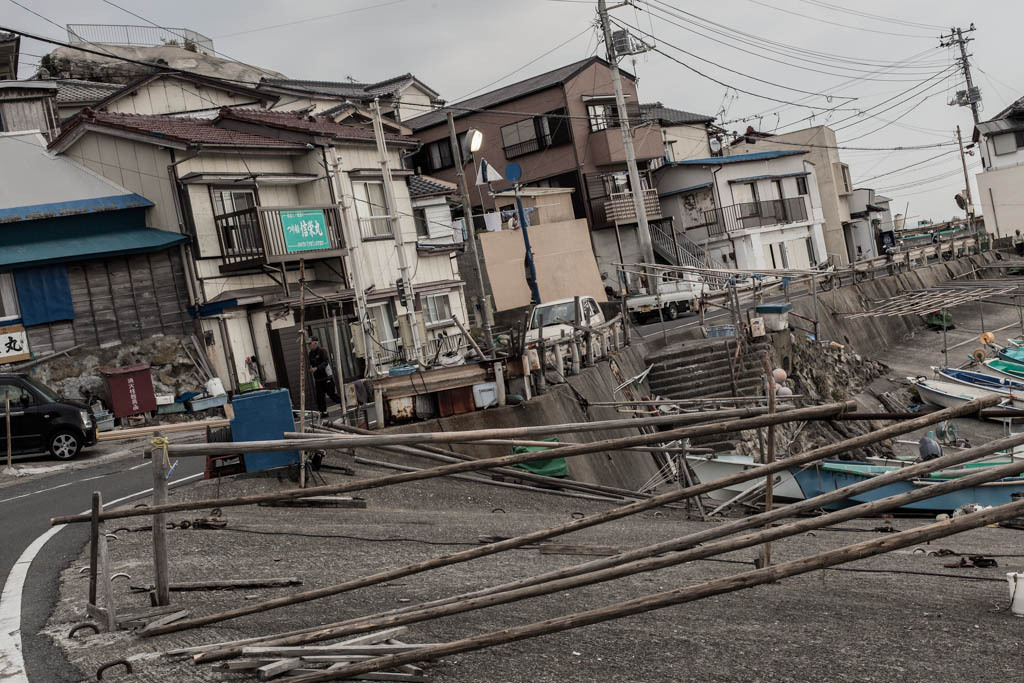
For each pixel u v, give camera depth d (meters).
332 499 11.57
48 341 23.22
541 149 46.84
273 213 25.12
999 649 5.42
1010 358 33.75
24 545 9.53
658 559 4.53
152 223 25.55
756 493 14.60
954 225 86.31
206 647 5.07
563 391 18.94
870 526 13.69
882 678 4.81
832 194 64.06
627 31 35.62
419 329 28.61
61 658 5.19
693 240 52.62
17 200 24.45
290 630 5.73
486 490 13.91
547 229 40.72
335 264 27.89
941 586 8.11
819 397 27.88
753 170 54.88
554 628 4.27
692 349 25.56
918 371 37.19
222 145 25.25
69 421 18.62
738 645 5.47
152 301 24.48
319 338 25.86
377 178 30.02
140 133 24.77
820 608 6.86
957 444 22.50
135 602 6.51
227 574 7.60
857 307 40.97
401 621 4.92
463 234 37.53
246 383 24.16
